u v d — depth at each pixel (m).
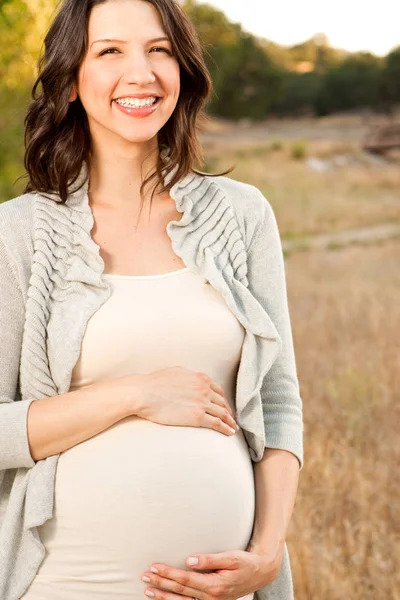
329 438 4.96
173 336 2.37
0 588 2.25
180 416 2.34
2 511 2.41
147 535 2.29
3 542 2.29
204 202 2.59
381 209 21.58
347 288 10.44
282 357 2.62
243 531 2.42
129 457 2.30
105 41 2.38
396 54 64.69
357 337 7.54
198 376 2.38
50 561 2.29
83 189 2.50
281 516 2.46
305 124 58.97
